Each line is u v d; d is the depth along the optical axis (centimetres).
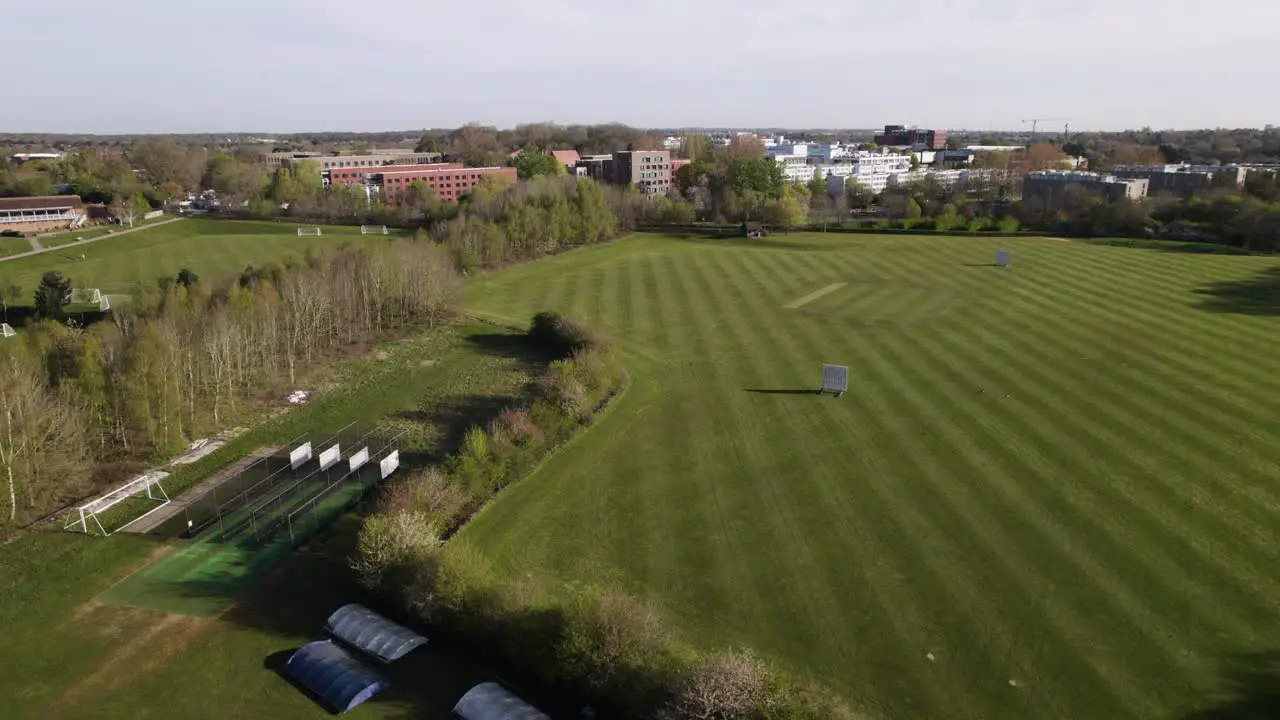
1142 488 3962
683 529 3738
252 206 15550
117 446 4738
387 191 18112
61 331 5028
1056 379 5547
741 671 2375
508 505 4000
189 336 5466
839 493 4038
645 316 7719
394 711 2606
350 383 6025
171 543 3738
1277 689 2595
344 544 3697
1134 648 2825
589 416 5041
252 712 2622
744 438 4762
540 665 2688
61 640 3009
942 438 4641
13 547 3681
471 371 6219
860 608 3103
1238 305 7438
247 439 5016
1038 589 3186
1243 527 3581
